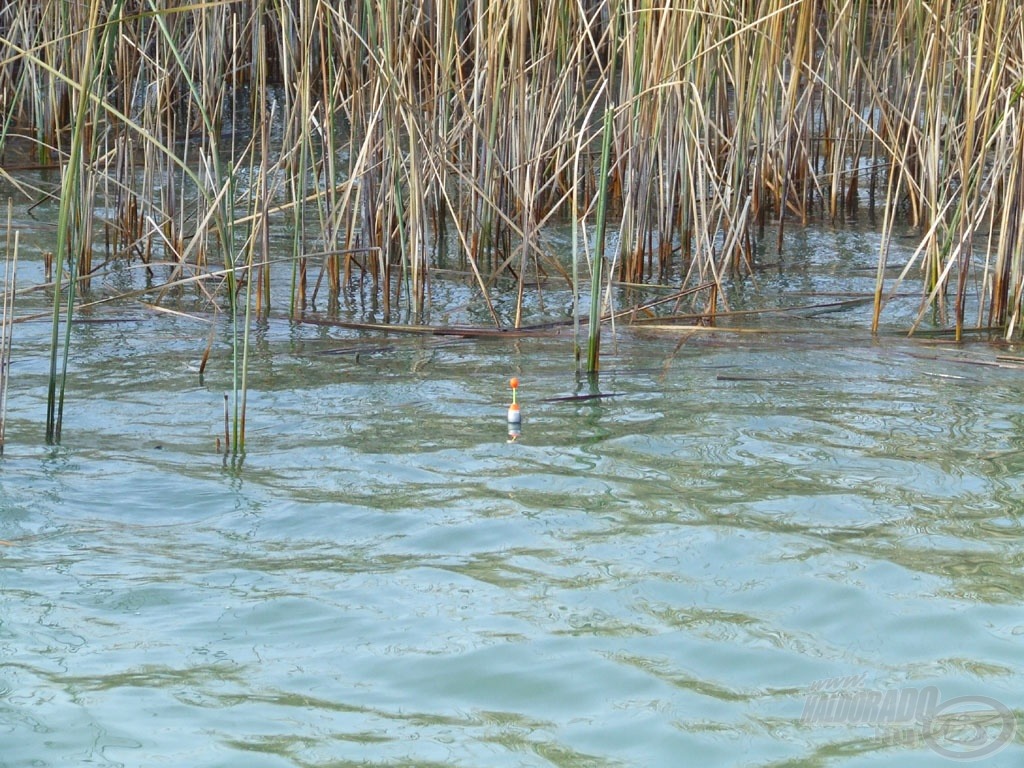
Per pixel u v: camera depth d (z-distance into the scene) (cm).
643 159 1473
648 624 674
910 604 695
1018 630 664
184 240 1644
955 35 1670
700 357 1211
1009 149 1394
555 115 1587
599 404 1062
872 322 1346
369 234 1498
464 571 740
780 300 1455
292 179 1482
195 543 780
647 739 562
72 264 962
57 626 666
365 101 1606
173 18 2091
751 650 646
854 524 805
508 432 991
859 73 1867
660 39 1413
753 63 1520
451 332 1292
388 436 981
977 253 1612
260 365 1176
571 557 760
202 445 956
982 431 989
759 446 955
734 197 1575
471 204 1540
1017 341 1272
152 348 1222
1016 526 801
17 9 2142
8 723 570
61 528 796
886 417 1025
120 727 569
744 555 760
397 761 545
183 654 640
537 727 574
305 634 663
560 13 1575
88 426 995
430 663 632
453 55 1614
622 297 1466
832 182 1838
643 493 862
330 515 826
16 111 2244
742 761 546
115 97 1944
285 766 539
